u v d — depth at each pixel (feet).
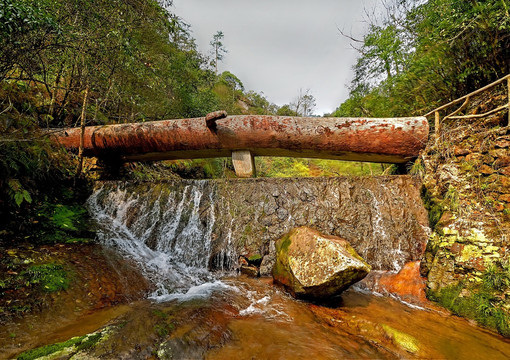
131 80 18.21
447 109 16.40
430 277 9.86
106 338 5.73
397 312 8.71
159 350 5.64
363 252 12.14
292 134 14.94
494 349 6.66
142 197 14.76
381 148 14.58
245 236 12.97
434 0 17.28
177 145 16.12
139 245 12.76
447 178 11.38
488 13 12.22
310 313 8.45
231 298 9.31
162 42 24.27
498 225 8.78
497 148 9.80
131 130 15.96
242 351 6.14
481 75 14.23
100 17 12.18
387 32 25.30
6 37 7.80
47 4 9.44
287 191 13.92
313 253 9.43
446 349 6.59
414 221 12.29
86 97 15.39
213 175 31.91
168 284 10.20
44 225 10.82
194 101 30.99
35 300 6.95
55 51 11.03
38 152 11.45
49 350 5.11
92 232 11.91
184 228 13.52
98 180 16.31
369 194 13.37
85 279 8.57
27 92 13.05
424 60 16.20
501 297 7.75
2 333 5.60
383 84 25.64
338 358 6.02
